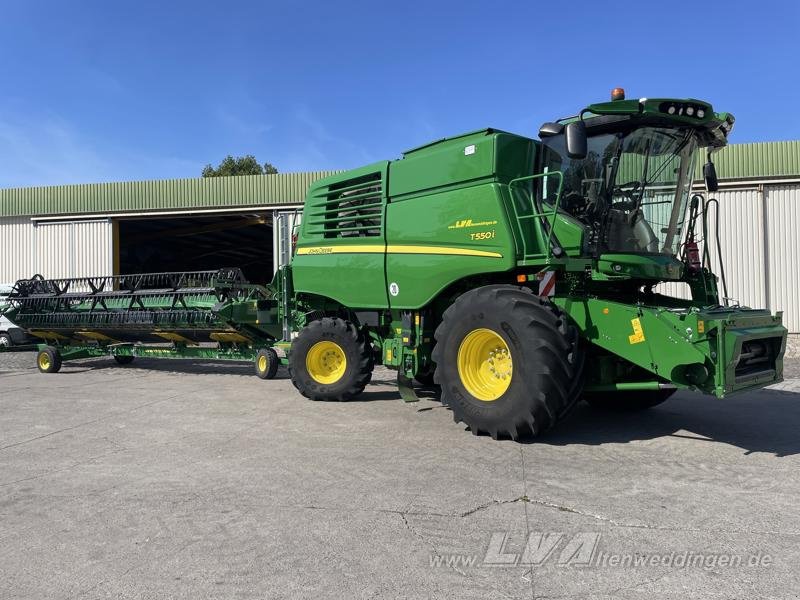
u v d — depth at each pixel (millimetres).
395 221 7078
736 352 4898
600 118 5762
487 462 4969
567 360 5312
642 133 5871
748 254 15164
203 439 6008
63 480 4707
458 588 2895
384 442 5723
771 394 8516
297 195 18031
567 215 5934
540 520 3705
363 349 7871
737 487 4309
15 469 5031
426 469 4789
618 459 5043
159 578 3047
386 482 4480
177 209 18766
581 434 5953
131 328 11320
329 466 4941
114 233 19531
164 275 11195
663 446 5480
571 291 6016
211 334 10773
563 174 5871
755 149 15031
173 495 4301
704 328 4918
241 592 2887
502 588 2891
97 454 5488
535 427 5391
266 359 10516
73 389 9641
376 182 7387
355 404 7832
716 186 6395
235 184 18422
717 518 3719
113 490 4441
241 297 10555
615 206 5914
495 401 5629
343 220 7754
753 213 15164
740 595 2795
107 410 7680
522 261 5812
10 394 9141
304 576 3035
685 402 7863
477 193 6152
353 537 3496
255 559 3238
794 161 14773
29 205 19797
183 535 3578
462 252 6305
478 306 5719
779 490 4242
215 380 10609
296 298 8805
